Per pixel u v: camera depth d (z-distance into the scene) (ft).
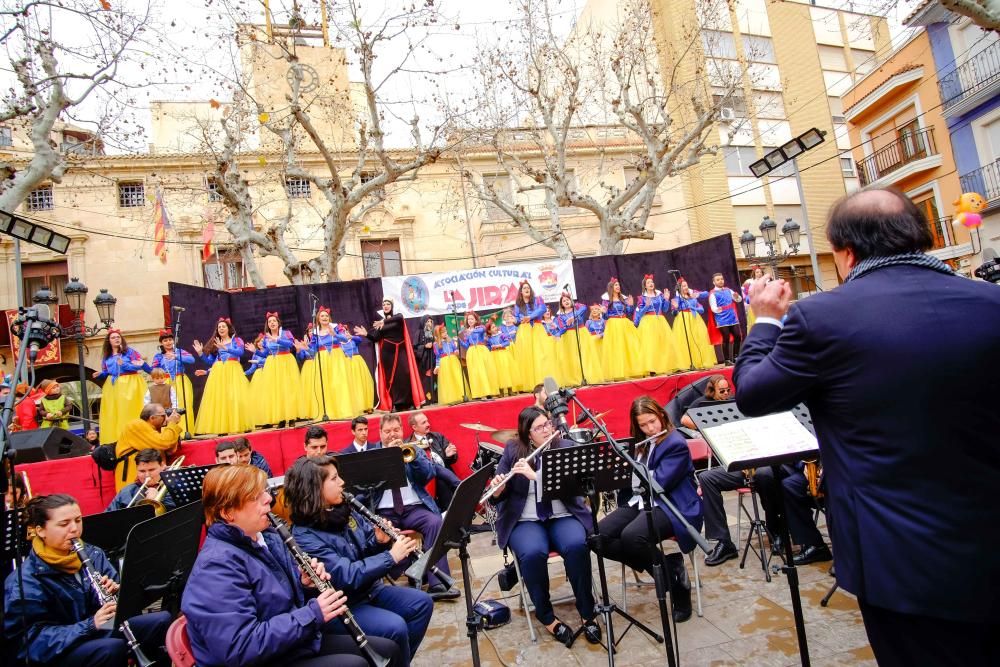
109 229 55.67
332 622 10.36
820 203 72.54
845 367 5.54
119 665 10.63
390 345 31.53
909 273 5.71
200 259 57.06
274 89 52.34
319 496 11.14
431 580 16.92
